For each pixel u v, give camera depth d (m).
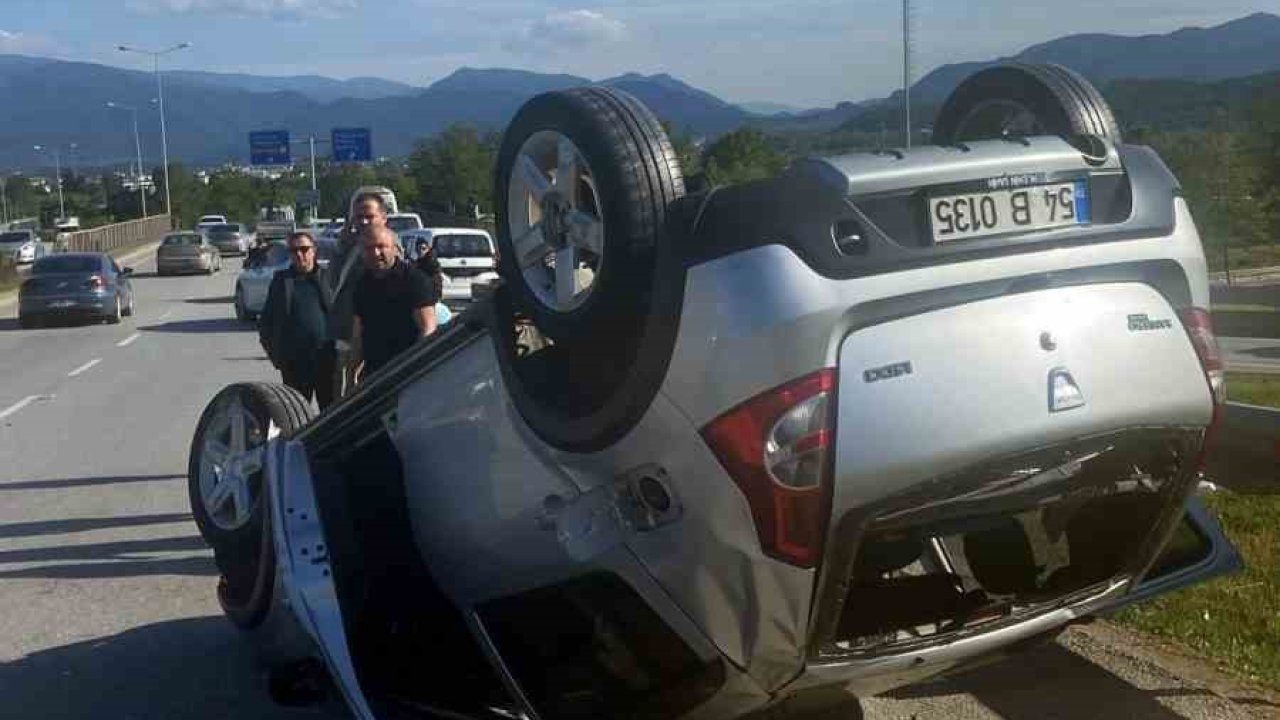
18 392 16.98
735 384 3.39
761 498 3.38
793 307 3.33
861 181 3.45
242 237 61.31
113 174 145.88
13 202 127.50
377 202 7.36
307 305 8.67
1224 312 29.83
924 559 4.28
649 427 3.61
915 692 5.10
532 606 4.44
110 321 28.67
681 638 3.84
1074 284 3.66
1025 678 5.17
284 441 5.00
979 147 3.71
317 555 4.73
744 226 3.44
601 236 3.70
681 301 3.49
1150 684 4.99
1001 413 3.44
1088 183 3.76
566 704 4.39
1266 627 5.37
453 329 4.38
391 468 4.88
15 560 8.12
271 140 68.44
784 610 3.50
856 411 3.35
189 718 5.42
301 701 5.12
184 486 10.29
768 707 3.91
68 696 5.71
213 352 21.69
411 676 5.09
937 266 3.46
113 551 8.29
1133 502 4.04
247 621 5.16
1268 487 6.07
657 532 3.71
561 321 3.87
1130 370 3.63
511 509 4.23
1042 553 4.20
